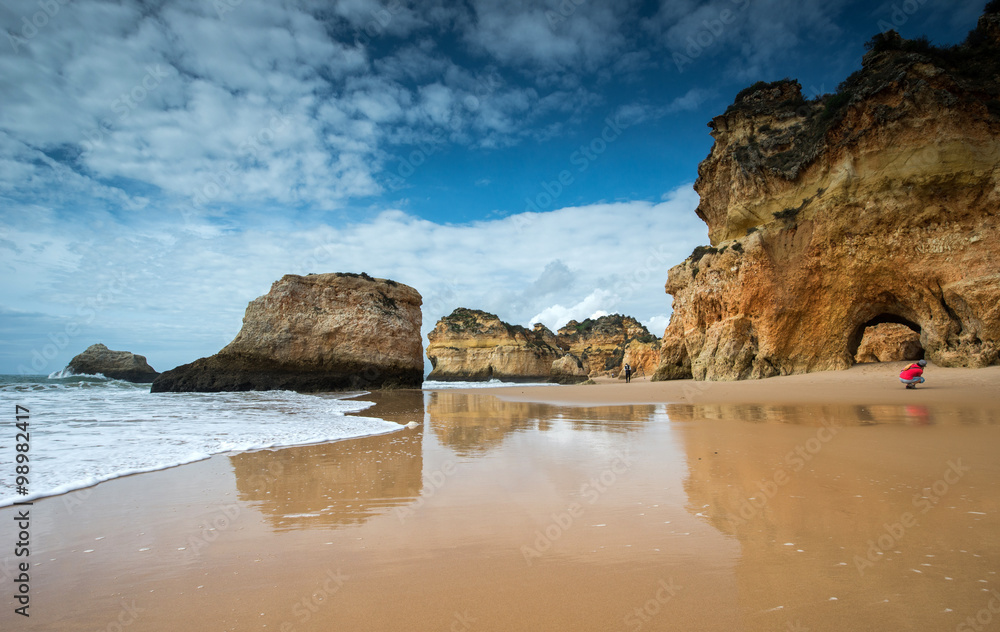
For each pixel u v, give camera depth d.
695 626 2.38
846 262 20.95
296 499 5.01
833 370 21.53
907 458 5.94
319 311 34.06
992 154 18.06
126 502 4.95
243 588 2.98
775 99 27.11
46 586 3.03
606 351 96.56
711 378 25.61
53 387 31.36
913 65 19.22
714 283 26.52
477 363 84.88
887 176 19.70
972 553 3.10
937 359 19.00
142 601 2.82
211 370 30.09
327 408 17.84
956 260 18.44
